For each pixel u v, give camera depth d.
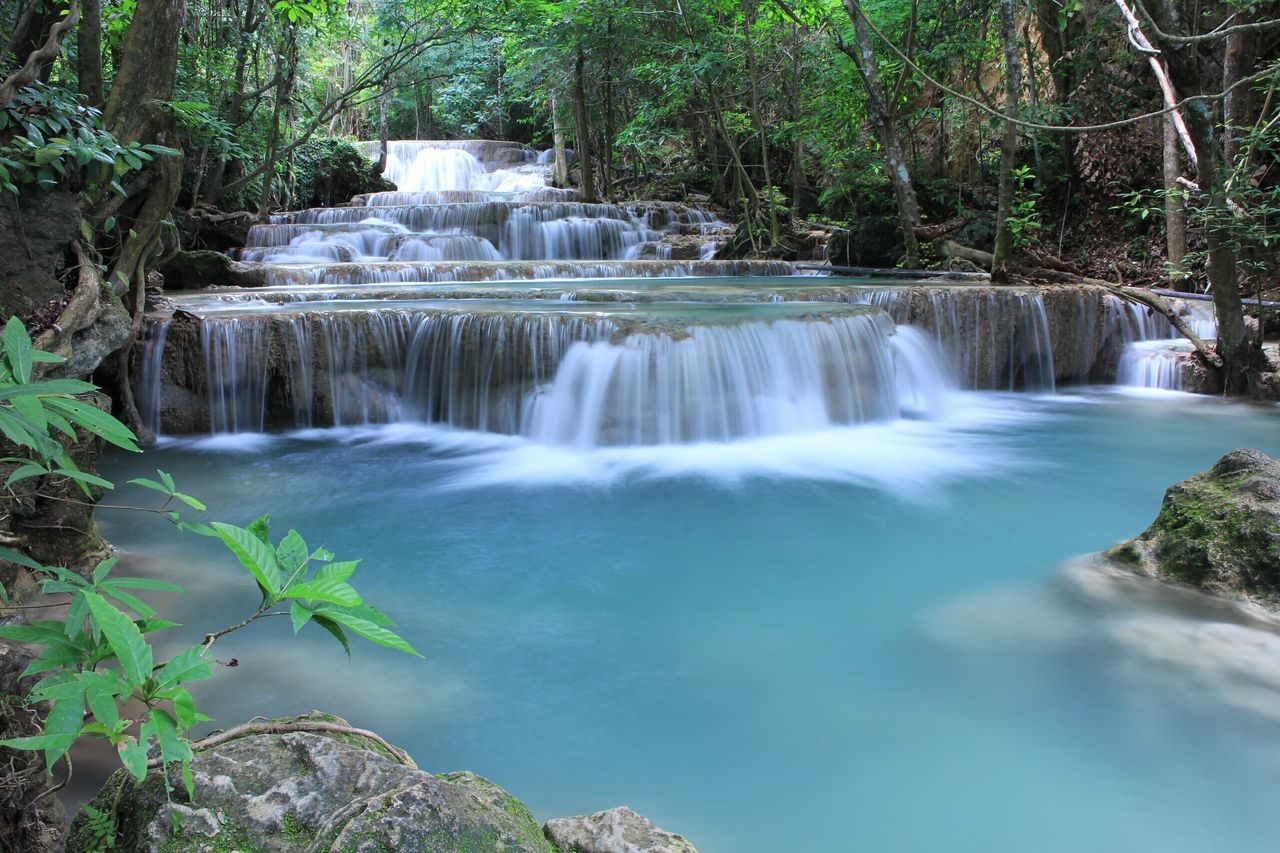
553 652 3.79
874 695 3.39
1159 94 14.30
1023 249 13.59
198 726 3.06
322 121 16.25
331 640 3.83
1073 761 2.92
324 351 8.08
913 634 3.93
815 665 3.66
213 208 15.96
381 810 1.39
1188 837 2.55
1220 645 3.60
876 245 15.44
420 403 8.31
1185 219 12.31
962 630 3.96
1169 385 10.49
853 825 2.62
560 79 20.52
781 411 7.95
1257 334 9.88
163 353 7.70
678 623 4.09
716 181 21.83
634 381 7.45
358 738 1.79
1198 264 12.92
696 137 23.03
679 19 17.20
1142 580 4.25
